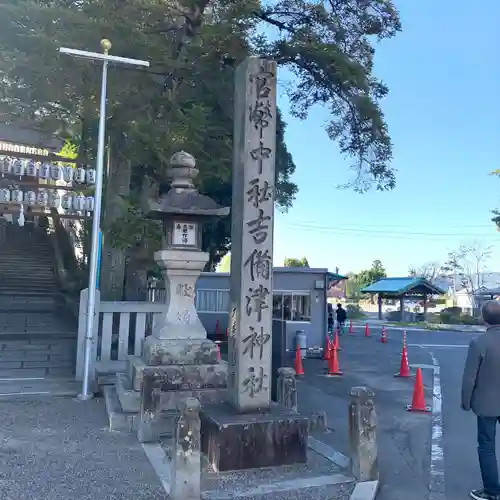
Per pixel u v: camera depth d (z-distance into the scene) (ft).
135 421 22.70
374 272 207.82
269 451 18.13
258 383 19.35
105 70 30.81
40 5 34.65
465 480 18.24
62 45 33.14
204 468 17.95
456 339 82.17
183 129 35.27
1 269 60.18
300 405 30.91
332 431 24.80
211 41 38.47
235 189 20.54
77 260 64.34
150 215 27.53
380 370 46.16
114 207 39.73
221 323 57.16
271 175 20.04
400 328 109.91
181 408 15.23
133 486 16.02
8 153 44.55
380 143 51.03
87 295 32.22
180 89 41.45
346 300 202.69
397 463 20.29
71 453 19.22
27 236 74.38
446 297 190.60
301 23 48.70
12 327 41.98
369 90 49.44
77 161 42.70
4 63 33.40
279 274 53.62
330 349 47.42
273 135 20.18
